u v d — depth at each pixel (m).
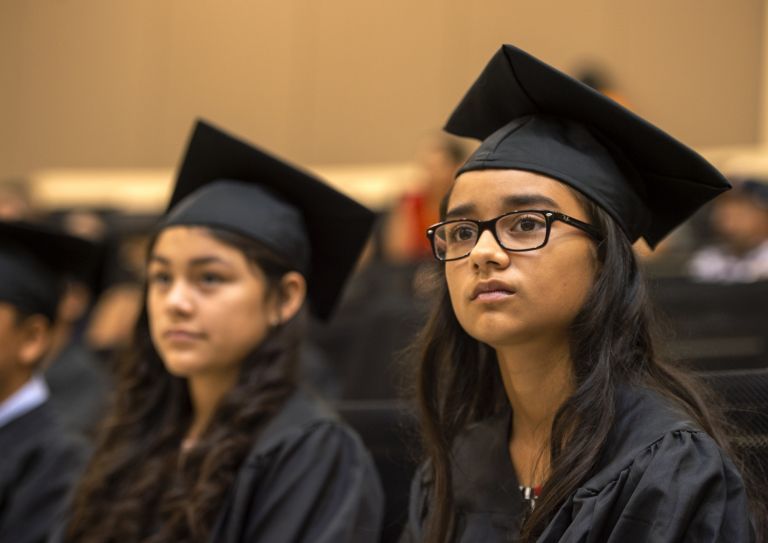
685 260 10.80
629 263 3.70
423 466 4.21
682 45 16.23
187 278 5.13
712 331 7.35
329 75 18.55
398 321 8.10
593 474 3.47
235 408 5.02
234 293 5.11
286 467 4.86
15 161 19.66
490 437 3.98
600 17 16.64
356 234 5.53
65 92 19.59
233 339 5.10
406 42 18.08
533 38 17.08
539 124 3.86
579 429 3.52
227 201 5.28
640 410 3.54
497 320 3.58
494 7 17.44
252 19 18.98
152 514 5.09
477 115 4.25
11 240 6.61
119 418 5.47
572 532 3.31
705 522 3.27
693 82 16.16
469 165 3.77
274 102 18.75
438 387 4.06
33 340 6.58
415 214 11.51
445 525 3.86
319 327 9.70
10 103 19.77
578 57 16.73
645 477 3.30
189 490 4.91
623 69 16.52
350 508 4.77
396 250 11.73
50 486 6.20
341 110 18.42
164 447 5.30
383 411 5.27
